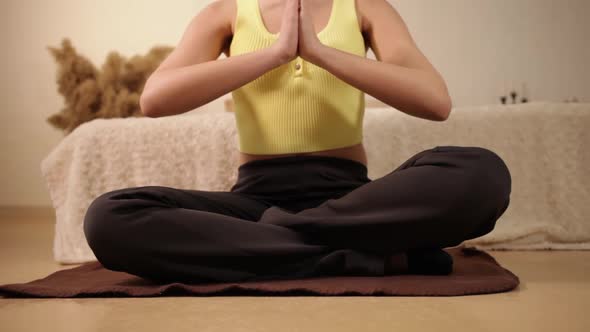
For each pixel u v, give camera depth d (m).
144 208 1.46
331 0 1.76
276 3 1.75
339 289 1.32
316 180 1.63
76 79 5.86
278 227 1.49
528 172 2.56
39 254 2.58
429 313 1.12
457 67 5.97
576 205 2.52
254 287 1.35
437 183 1.45
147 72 5.90
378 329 1.00
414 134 2.58
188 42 1.71
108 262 1.48
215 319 1.10
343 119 1.67
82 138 2.50
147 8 5.99
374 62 1.51
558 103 2.60
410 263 1.58
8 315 1.19
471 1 5.93
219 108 5.77
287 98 1.65
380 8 1.76
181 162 2.52
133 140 2.52
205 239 1.45
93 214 1.46
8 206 5.83
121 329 1.04
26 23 5.91
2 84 5.90
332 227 1.47
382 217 1.45
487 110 2.60
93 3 5.96
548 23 5.89
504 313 1.11
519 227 2.50
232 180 2.50
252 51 1.66
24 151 5.89
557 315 1.09
